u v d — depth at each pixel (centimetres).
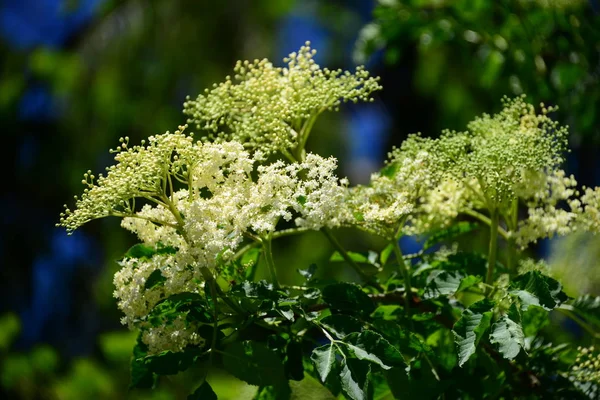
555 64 143
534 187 107
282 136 105
